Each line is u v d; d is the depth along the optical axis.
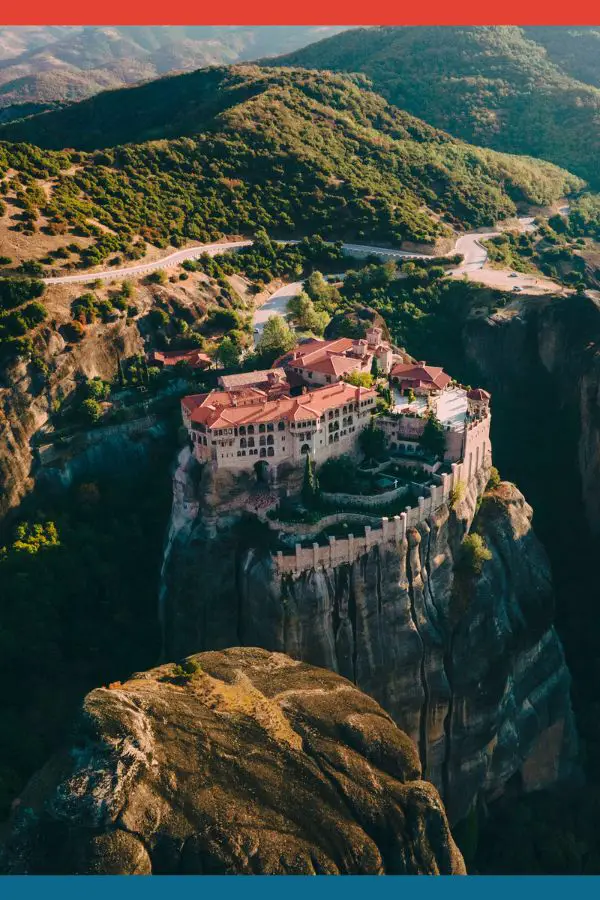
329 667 121.88
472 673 129.75
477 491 141.88
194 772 86.31
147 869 79.50
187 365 177.00
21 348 160.50
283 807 86.25
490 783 133.75
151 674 99.50
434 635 126.56
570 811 138.50
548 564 148.62
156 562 149.88
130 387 175.50
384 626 123.50
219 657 104.62
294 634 120.31
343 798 88.75
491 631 131.50
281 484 126.88
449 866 90.75
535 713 139.38
